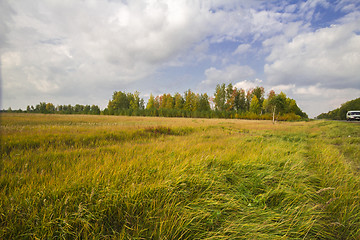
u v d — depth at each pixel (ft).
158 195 8.53
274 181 11.49
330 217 8.21
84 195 8.12
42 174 10.35
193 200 8.59
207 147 20.97
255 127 61.31
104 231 6.78
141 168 11.91
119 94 293.64
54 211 6.93
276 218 7.65
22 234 5.95
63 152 17.61
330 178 11.82
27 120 58.29
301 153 19.42
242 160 14.37
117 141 29.12
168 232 6.46
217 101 234.58
